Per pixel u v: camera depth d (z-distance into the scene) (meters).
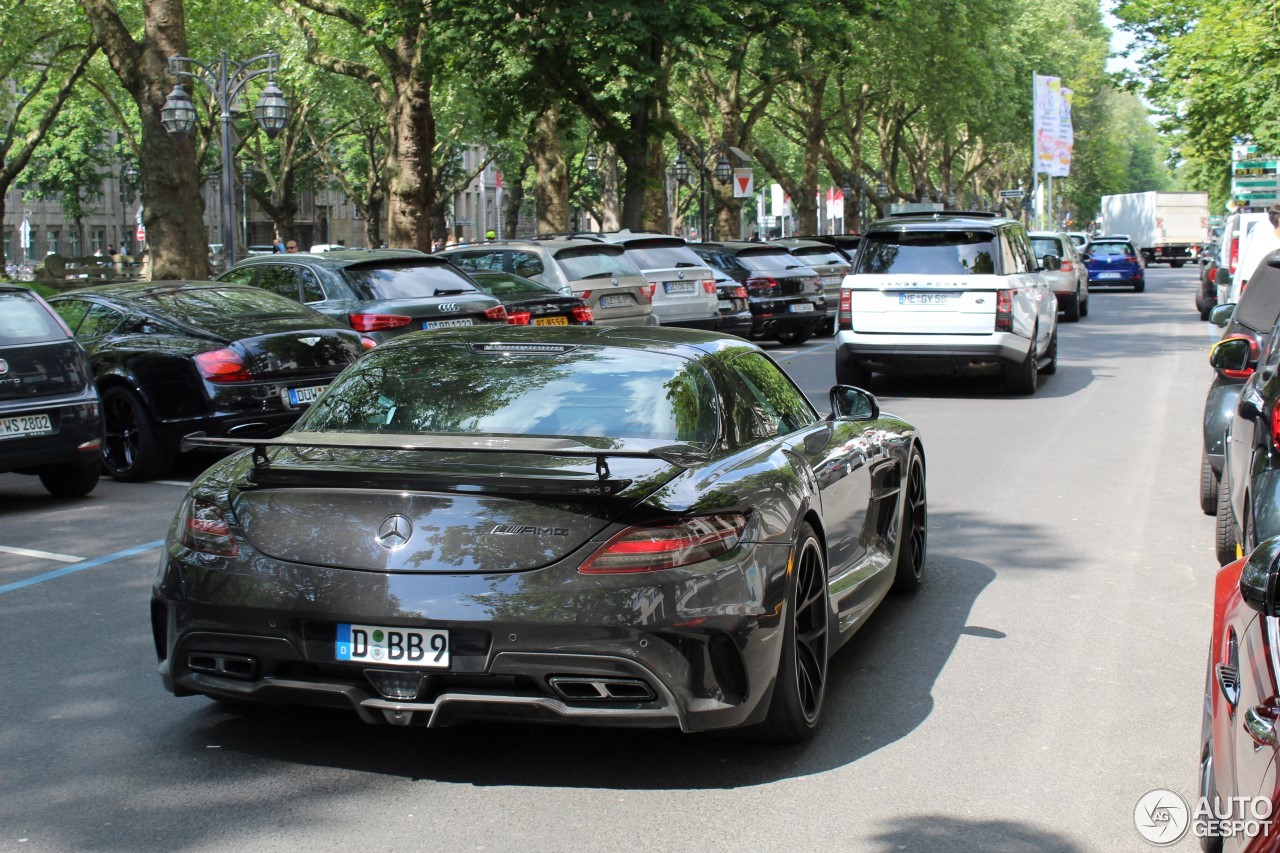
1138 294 44.06
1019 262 16.69
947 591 7.11
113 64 20.42
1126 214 80.75
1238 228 27.12
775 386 5.75
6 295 9.81
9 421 9.46
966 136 73.69
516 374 5.16
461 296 13.41
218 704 5.26
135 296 11.31
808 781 4.43
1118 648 6.02
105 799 4.29
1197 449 11.95
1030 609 6.71
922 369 16.16
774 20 26.84
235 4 42.31
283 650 4.28
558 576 4.11
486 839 3.96
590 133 45.06
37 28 40.56
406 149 25.14
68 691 5.45
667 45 26.73
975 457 11.57
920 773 4.51
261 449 4.42
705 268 20.61
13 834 4.02
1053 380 18.06
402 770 4.53
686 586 4.17
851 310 16.19
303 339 10.91
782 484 4.74
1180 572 7.48
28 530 8.94
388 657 4.18
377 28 24.50
